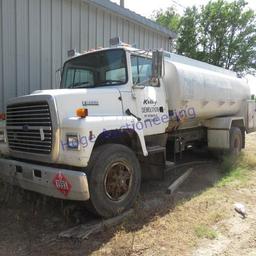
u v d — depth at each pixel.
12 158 5.43
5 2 7.05
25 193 5.44
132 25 10.41
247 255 3.92
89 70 6.01
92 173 4.60
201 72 7.32
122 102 5.35
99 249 4.04
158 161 6.00
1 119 5.48
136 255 3.90
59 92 4.72
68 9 8.40
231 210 5.27
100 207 4.68
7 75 7.17
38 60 7.77
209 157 9.13
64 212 4.97
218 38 37.62
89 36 9.00
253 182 6.88
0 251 4.03
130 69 5.53
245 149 10.60
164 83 6.36
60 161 4.60
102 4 9.09
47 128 4.60
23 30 7.42
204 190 6.29
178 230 4.53
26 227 4.67
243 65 37.75
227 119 8.48
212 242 4.23
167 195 5.92
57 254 3.95
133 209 5.09
